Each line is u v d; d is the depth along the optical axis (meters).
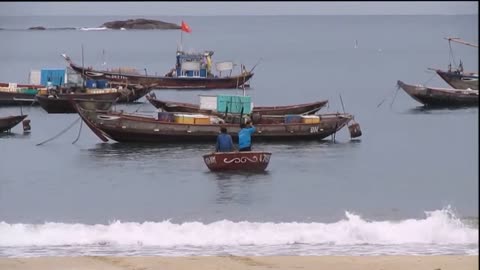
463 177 129.62
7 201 109.44
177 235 77.25
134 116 159.38
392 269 63.97
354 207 102.94
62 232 77.94
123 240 75.56
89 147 163.25
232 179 127.50
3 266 64.25
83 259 66.94
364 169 139.88
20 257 68.56
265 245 74.31
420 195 112.19
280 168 139.00
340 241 76.00
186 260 66.88
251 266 64.88
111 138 159.88
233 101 165.00
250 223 82.81
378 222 84.06
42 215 98.81
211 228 79.69
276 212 100.81
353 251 71.81
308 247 73.44
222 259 67.44
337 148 164.62
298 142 164.50
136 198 112.12
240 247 73.44
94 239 75.81
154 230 78.94
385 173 136.12
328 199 110.44
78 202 108.69
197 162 144.25
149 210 102.81
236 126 158.75
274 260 67.06
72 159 150.50
